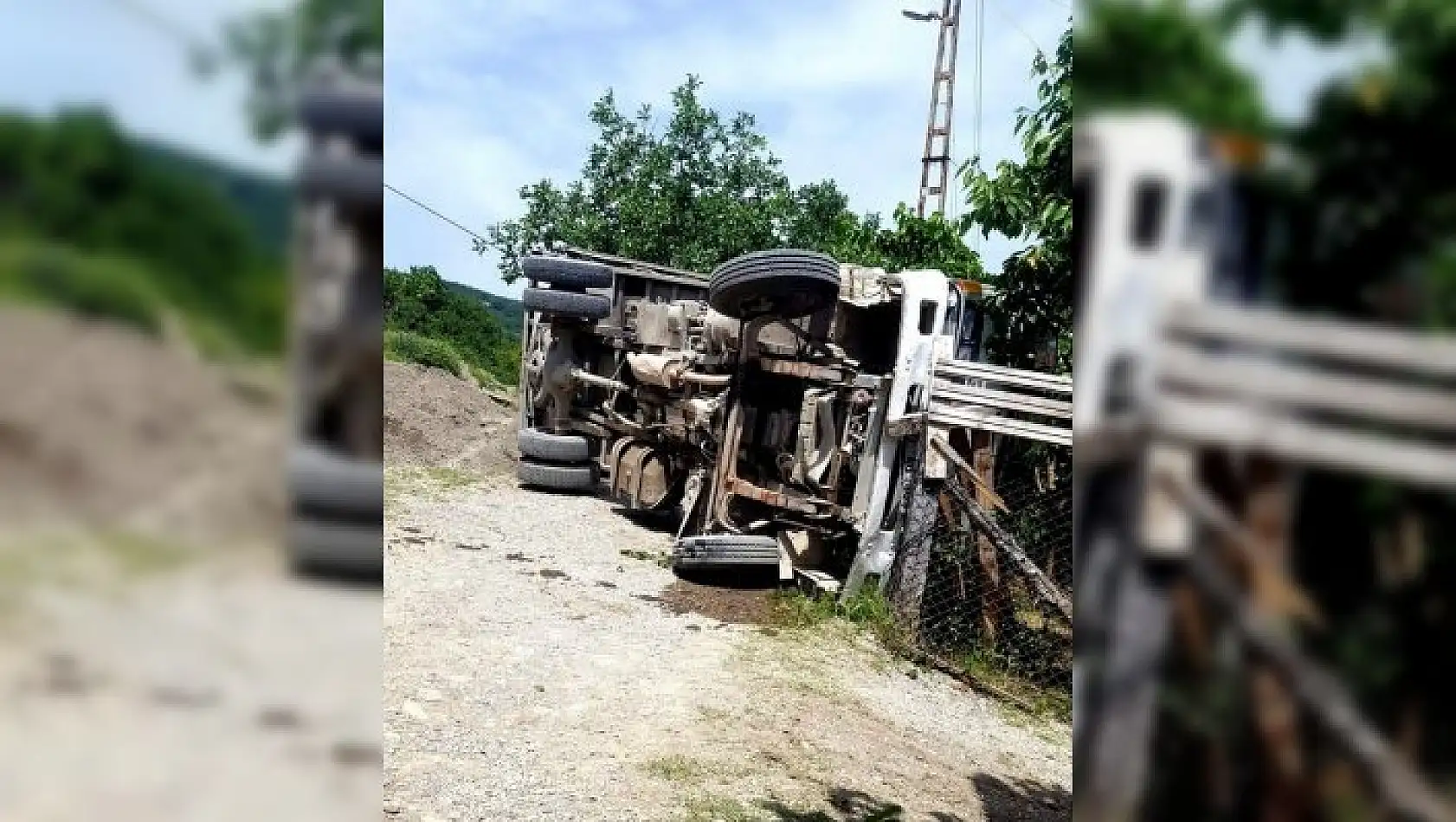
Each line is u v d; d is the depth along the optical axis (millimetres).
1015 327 6168
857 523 6965
